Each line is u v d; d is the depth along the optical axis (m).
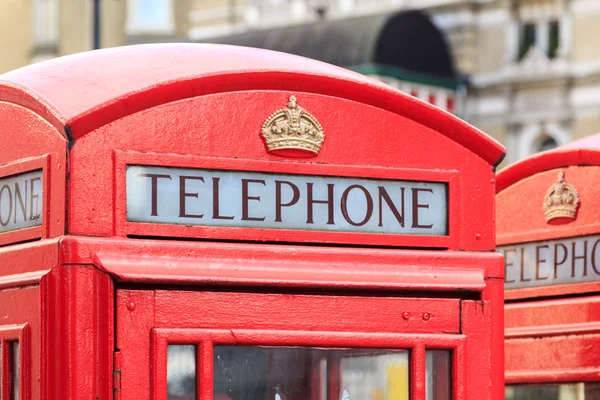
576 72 33.09
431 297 4.86
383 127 4.89
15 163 4.65
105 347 4.34
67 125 4.35
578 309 6.34
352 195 4.82
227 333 4.50
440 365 4.87
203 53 4.92
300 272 4.66
